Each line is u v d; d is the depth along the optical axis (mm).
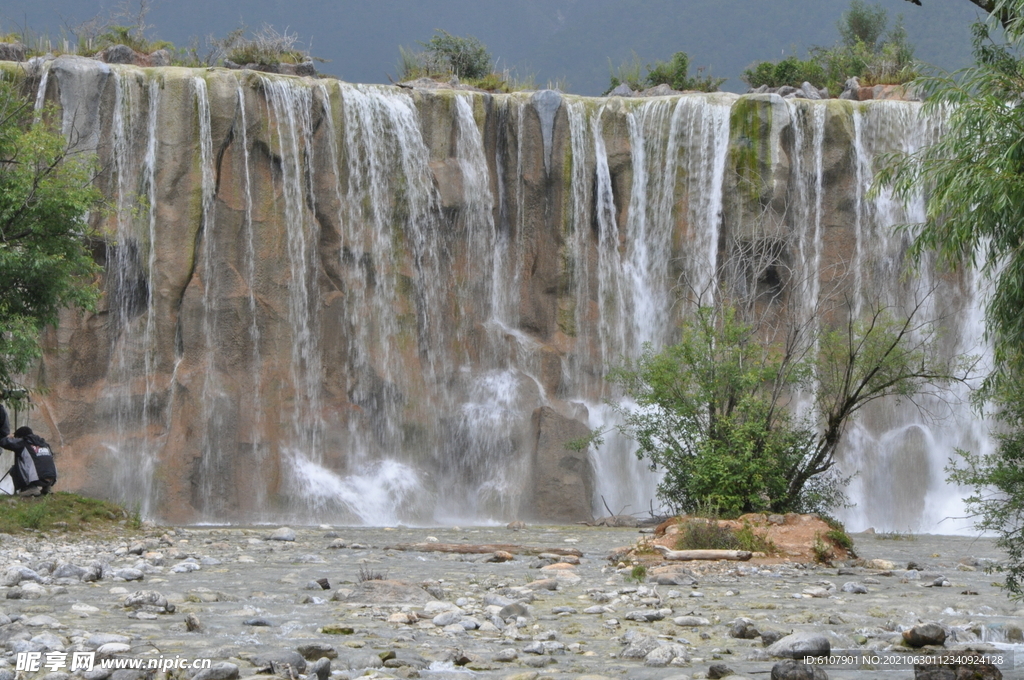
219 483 50844
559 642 16203
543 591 22812
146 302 53094
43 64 52844
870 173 61062
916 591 24141
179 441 50562
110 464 49781
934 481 57281
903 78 71625
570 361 58719
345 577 24672
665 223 61125
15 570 21766
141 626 16422
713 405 40531
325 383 55188
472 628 17391
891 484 57438
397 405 55906
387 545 34875
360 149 58031
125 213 52781
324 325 55656
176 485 49844
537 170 60281
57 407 50281
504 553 30328
